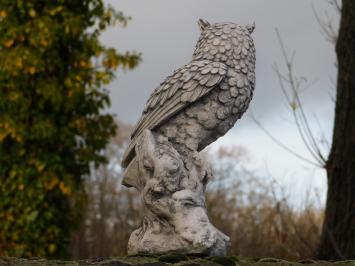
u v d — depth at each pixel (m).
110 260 2.89
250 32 3.62
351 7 5.66
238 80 3.38
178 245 3.14
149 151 3.25
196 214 3.18
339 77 5.71
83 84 6.63
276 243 6.46
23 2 6.40
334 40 6.06
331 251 5.53
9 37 6.37
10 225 6.31
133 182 3.44
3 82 6.36
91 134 6.79
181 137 3.38
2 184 6.35
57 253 6.45
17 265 2.79
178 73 3.38
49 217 6.35
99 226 7.27
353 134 5.54
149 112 3.39
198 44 3.59
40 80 6.40
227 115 3.39
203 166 3.35
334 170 5.62
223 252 3.18
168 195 3.21
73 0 6.65
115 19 6.78
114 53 6.71
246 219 7.16
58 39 6.41
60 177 6.45
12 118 6.32
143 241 3.20
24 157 6.37
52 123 6.40
